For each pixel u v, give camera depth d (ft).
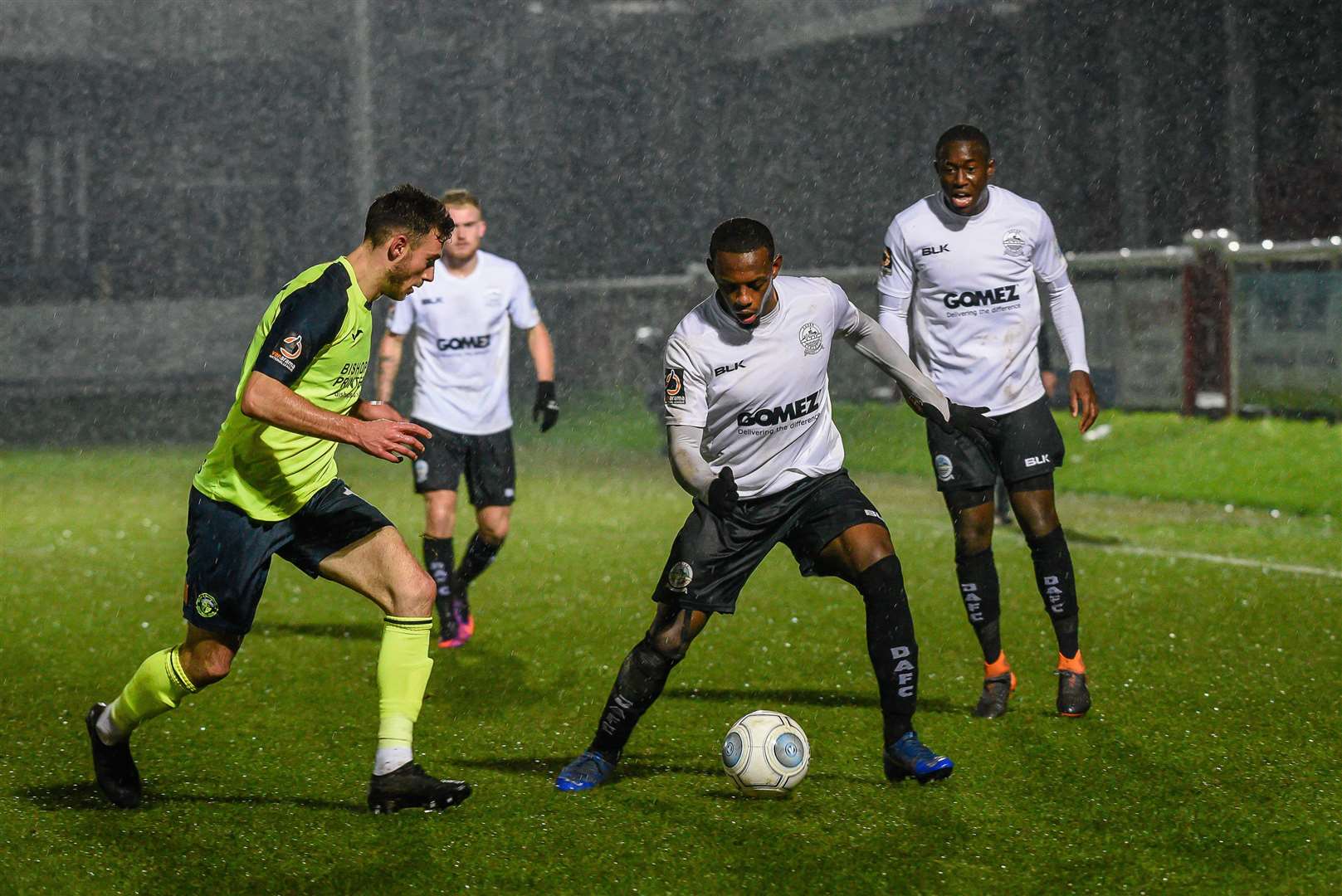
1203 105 176.04
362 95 212.43
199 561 33.71
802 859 30.99
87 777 38.47
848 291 144.97
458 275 56.34
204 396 187.01
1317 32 164.14
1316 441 100.01
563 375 177.88
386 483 115.34
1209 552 74.84
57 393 187.11
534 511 96.68
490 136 221.46
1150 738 40.40
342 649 55.67
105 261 208.44
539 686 49.19
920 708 44.75
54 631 59.77
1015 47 192.65
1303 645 52.70
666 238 223.51
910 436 124.67
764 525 36.32
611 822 33.58
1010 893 29.01
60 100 206.08
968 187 43.55
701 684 48.91
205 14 211.20
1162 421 112.68
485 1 218.79
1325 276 105.50
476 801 35.35
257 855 31.63
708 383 35.24
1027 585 66.74
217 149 213.25
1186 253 113.09
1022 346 44.42
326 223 218.59
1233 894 28.78
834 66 208.44
